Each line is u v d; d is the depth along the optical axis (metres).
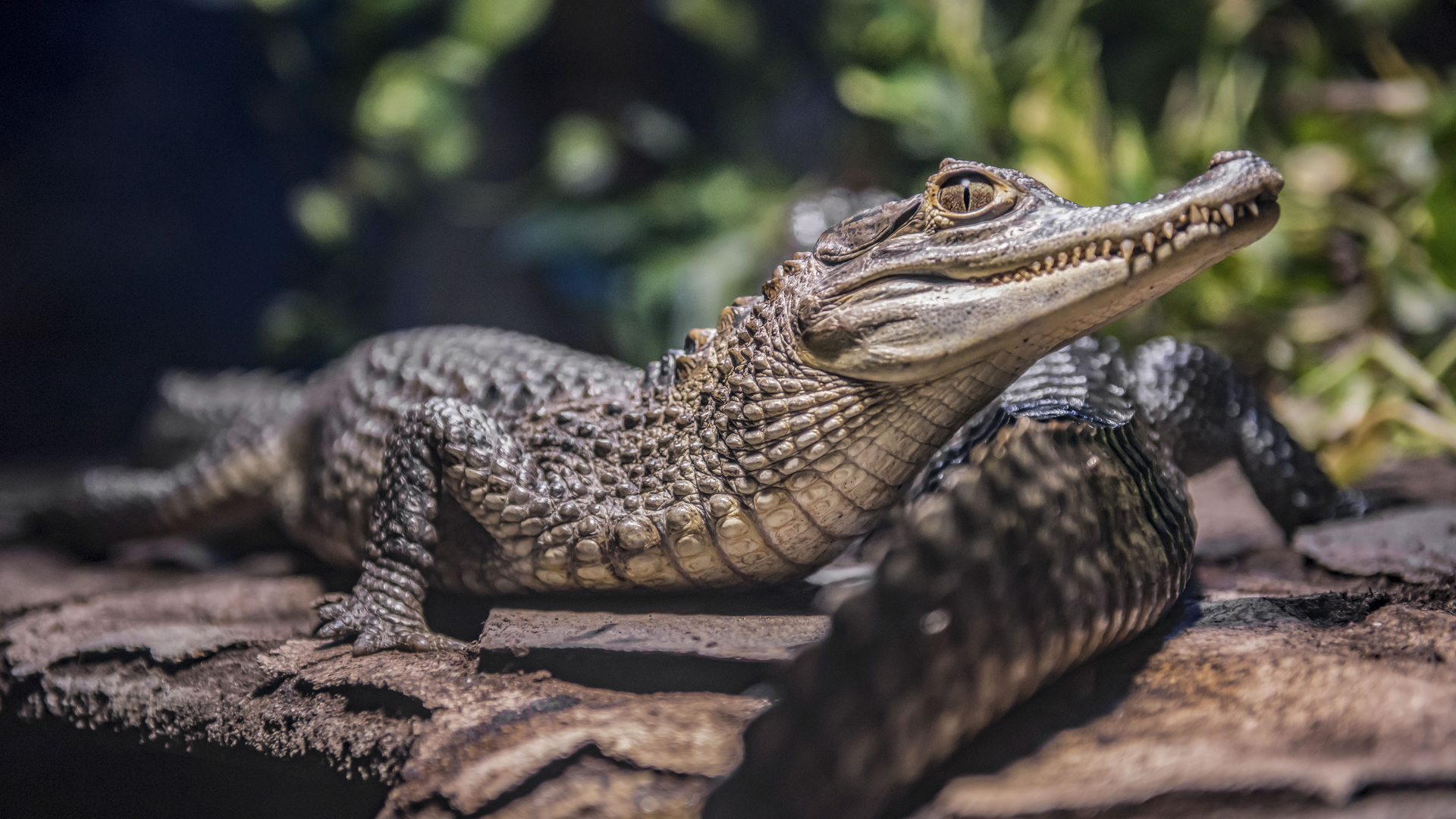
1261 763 1.52
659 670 2.14
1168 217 2.01
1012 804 1.49
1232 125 6.17
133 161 10.74
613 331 8.34
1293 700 1.77
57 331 10.69
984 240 2.17
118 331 10.87
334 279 8.93
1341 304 5.66
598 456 2.63
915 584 1.48
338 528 3.27
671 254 7.82
